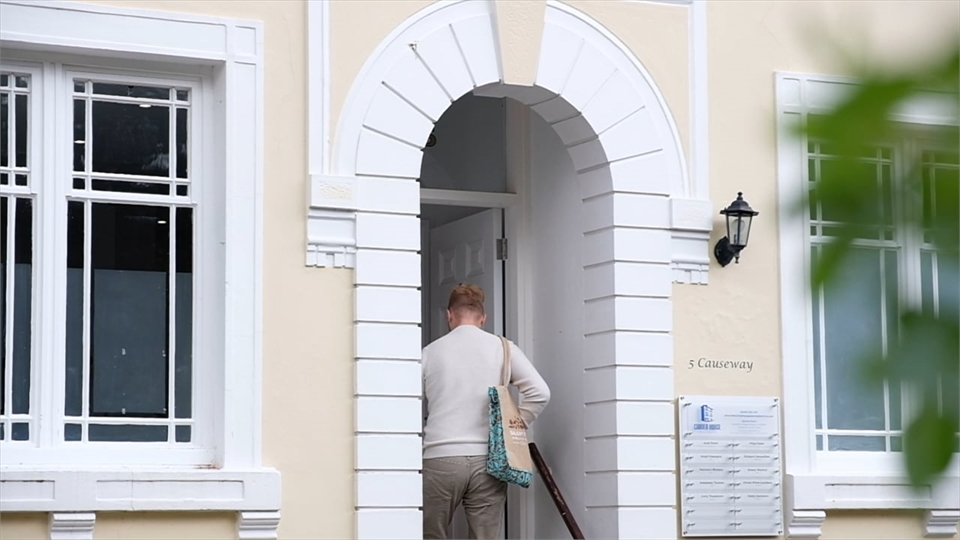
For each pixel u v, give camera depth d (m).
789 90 16.38
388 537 14.20
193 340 14.16
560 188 16.77
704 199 15.94
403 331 14.51
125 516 13.53
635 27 15.88
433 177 17.55
